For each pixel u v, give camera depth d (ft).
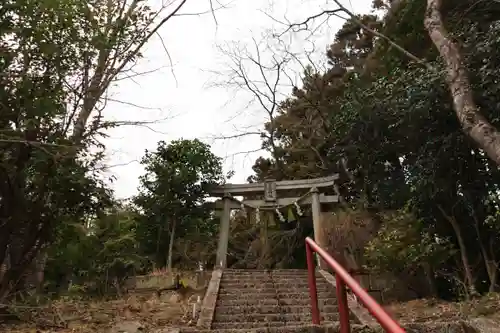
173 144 41.32
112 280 35.94
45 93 18.02
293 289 26.94
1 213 18.13
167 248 39.96
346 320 7.65
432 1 22.04
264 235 46.70
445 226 26.94
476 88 21.11
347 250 34.35
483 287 25.00
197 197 40.27
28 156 17.87
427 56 29.76
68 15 17.97
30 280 24.16
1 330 15.56
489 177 24.21
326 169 47.96
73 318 17.99
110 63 21.18
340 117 32.14
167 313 20.75
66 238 21.88
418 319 17.75
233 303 23.40
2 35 17.12
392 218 28.84
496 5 25.12
